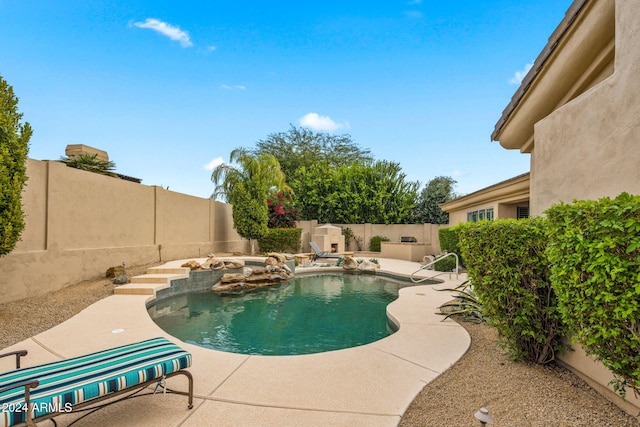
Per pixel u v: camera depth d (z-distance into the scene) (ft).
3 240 18.26
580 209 8.35
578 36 11.76
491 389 11.12
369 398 10.71
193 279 34.99
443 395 10.91
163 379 9.54
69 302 24.30
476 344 16.16
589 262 7.82
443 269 44.01
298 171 93.71
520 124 17.78
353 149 126.11
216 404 10.30
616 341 7.66
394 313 22.20
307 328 21.97
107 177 33.58
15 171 19.15
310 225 81.10
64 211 27.91
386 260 61.82
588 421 8.96
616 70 9.83
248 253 66.85
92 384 8.18
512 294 12.60
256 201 58.54
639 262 6.82
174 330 21.44
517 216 41.50
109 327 18.60
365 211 85.30
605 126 10.23
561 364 12.85
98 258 31.86
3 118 18.20
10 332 17.62
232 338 19.80
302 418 9.50
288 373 12.71
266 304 29.12
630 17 9.34
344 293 34.04
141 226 39.19
